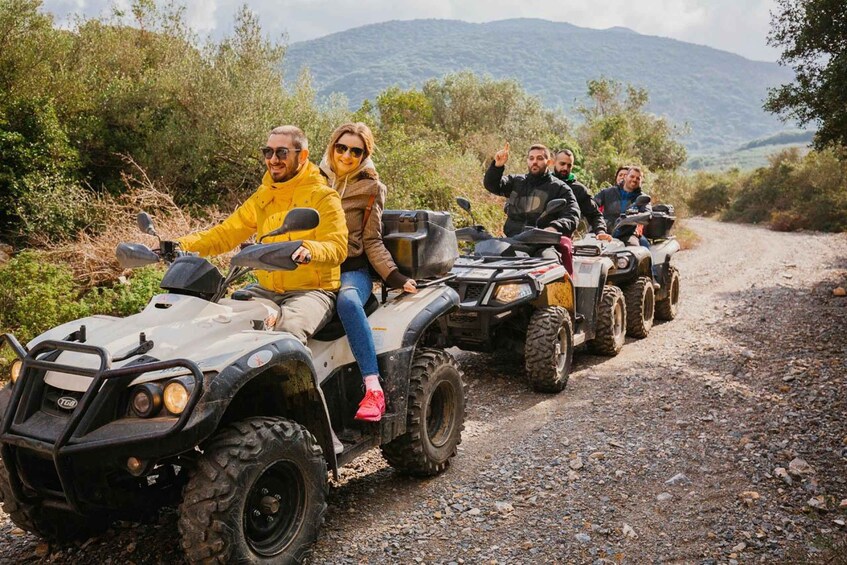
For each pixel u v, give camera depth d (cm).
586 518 393
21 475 306
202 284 335
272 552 309
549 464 464
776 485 430
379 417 378
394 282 425
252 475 294
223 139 1169
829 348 756
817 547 355
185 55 1310
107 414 285
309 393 338
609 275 820
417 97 2797
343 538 367
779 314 970
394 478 444
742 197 4178
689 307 1067
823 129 1154
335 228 370
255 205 395
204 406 280
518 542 366
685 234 2277
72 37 1232
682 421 542
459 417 460
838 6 1077
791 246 2105
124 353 297
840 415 542
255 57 1252
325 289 379
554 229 700
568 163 823
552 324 616
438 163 1461
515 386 652
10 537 367
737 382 645
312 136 1237
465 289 626
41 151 1002
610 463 466
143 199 988
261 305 345
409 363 406
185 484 318
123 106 1161
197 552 284
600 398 612
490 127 2898
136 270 823
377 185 423
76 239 936
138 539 358
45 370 308
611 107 4450
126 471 311
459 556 352
